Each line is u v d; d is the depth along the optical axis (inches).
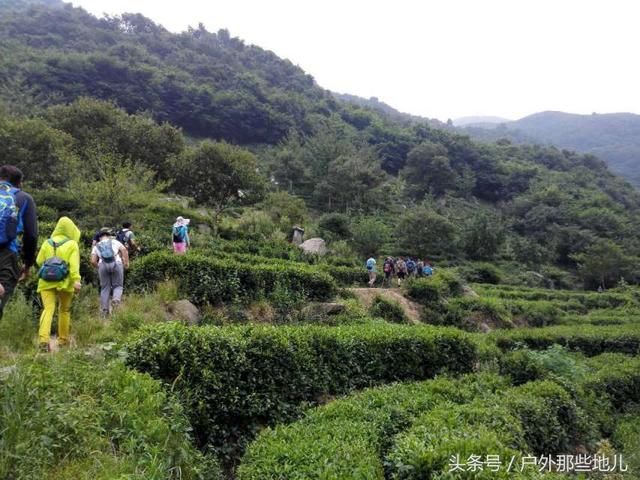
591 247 1959.9
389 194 2432.3
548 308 961.5
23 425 128.0
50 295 226.2
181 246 502.6
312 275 530.0
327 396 280.7
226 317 399.9
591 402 383.6
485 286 1355.8
